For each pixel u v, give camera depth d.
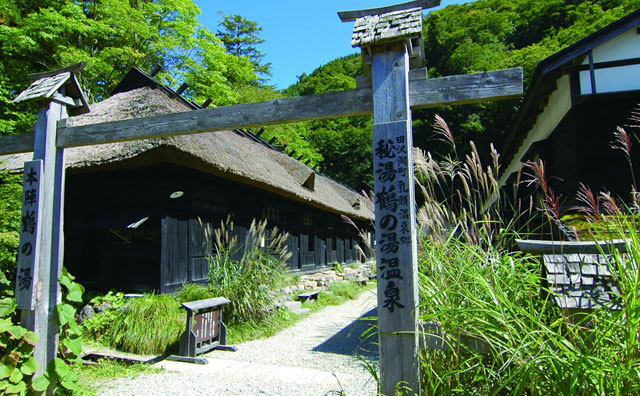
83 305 5.34
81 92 3.45
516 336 1.93
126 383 3.73
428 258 2.44
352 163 27.53
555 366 1.70
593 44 5.07
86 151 6.01
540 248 2.42
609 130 5.27
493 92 2.31
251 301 5.88
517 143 8.59
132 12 11.36
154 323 4.72
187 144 5.49
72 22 9.93
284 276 6.64
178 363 4.37
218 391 3.58
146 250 5.96
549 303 2.25
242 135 10.28
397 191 2.27
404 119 2.34
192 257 6.35
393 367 2.13
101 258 6.32
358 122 28.73
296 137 22.28
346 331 6.06
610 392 1.64
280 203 9.56
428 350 2.22
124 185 6.29
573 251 2.37
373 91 2.43
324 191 12.72
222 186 7.28
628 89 5.02
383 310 2.19
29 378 2.91
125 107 6.81
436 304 2.19
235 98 16.02
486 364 2.17
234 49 28.11
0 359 2.76
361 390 3.60
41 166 3.17
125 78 8.25
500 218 2.66
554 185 6.55
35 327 2.99
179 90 7.90
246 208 8.02
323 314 7.45
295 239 10.39
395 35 2.35
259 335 5.64
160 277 5.70
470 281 2.23
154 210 5.95
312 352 4.92
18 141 3.51
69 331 3.21
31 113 9.98
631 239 1.93
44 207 3.16
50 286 3.15
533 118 7.15
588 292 2.18
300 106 2.71
